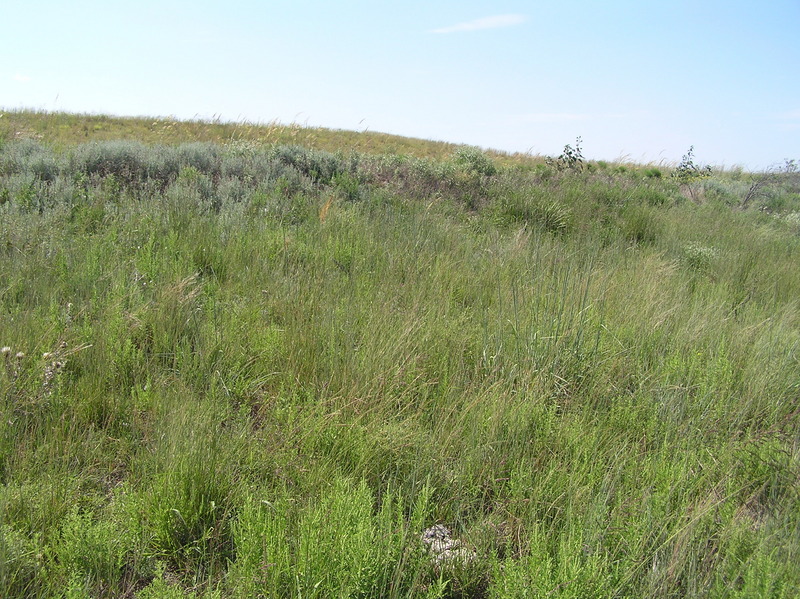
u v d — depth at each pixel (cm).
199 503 301
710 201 1454
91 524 279
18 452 323
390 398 402
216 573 280
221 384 409
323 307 514
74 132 1580
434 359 463
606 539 292
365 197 959
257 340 461
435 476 342
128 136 1608
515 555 304
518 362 460
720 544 294
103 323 456
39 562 262
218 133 1812
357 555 252
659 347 511
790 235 1178
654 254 834
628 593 265
